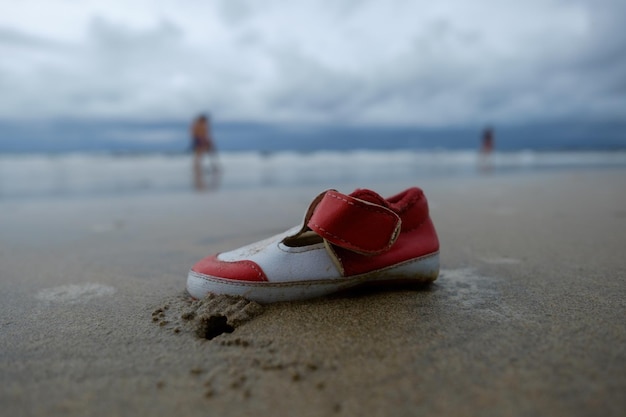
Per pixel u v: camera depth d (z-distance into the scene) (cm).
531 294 24
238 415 14
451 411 13
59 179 142
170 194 91
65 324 22
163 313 23
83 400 15
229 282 22
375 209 22
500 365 16
